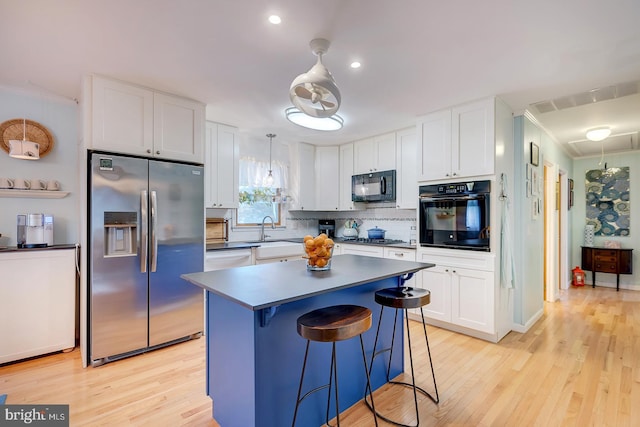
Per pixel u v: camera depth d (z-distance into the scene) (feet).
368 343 6.99
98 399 6.57
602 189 17.62
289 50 6.82
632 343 9.61
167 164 9.00
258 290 4.96
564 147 15.84
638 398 6.68
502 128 9.80
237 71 7.80
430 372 7.82
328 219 17.21
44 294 8.41
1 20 5.73
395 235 14.57
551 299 14.40
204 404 6.44
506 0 5.22
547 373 7.75
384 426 5.85
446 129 10.37
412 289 6.59
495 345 9.41
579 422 5.93
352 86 8.69
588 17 5.66
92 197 7.82
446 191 10.34
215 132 11.84
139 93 8.60
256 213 14.78
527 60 7.24
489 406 6.43
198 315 9.67
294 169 15.42
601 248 17.02
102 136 8.02
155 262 8.73
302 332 4.59
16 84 8.56
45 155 9.36
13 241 8.89
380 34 6.22
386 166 13.56
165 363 8.14
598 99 9.61
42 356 8.50
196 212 9.60
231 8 5.42
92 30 6.07
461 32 6.14
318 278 5.83
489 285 9.50
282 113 10.88
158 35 6.26
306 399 5.75
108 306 8.09
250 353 5.01
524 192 10.51
